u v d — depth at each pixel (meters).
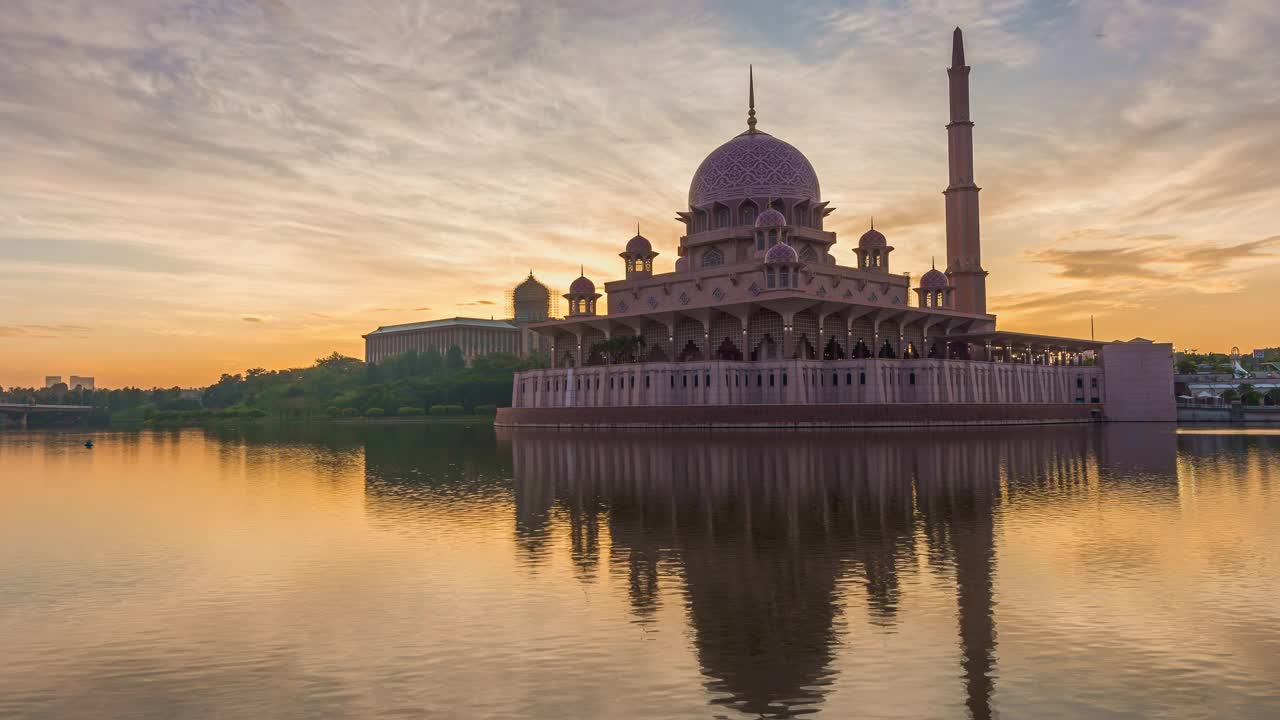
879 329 147.62
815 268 137.62
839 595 26.69
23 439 142.50
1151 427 130.88
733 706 18.25
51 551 35.34
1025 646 21.81
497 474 63.00
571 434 117.25
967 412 128.12
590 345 154.38
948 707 18.09
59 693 19.53
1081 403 155.75
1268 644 21.81
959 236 163.62
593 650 21.88
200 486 59.81
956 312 151.38
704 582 28.48
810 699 18.58
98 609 26.31
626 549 33.88
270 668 20.92
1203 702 18.23
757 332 134.50
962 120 164.12
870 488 50.75
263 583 29.36
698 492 50.03
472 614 25.19
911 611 24.89
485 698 18.84
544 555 33.09
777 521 39.69
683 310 134.38
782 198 146.62
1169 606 25.22
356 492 54.09
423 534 38.06
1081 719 17.45
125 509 47.84
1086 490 49.81
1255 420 147.25
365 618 24.98
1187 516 40.56
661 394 128.50
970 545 33.94
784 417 119.81
